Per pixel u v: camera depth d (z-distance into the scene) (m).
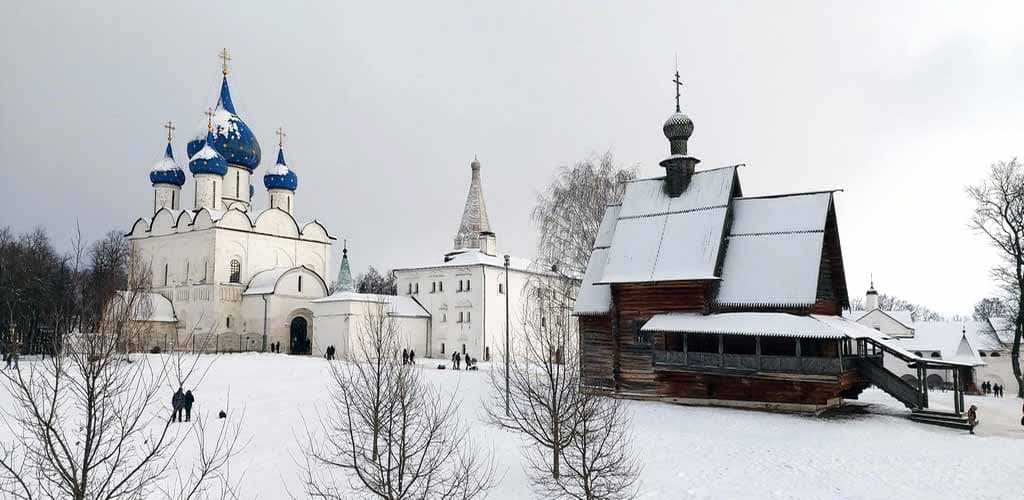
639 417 32.84
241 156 81.06
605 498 18.38
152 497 20.11
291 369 51.47
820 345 34.91
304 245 83.69
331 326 68.94
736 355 34.28
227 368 51.19
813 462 24.48
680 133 40.97
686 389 37.06
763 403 35.09
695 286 36.69
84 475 10.55
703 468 23.66
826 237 38.31
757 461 24.62
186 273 76.69
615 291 39.41
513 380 34.03
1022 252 54.50
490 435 28.08
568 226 49.50
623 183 50.00
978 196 55.88
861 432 29.59
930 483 22.00
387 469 16.64
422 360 69.31
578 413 21.27
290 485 21.94
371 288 137.25
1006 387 75.62
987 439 28.62
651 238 39.16
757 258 36.62
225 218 75.19
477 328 72.00
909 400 33.44
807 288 34.28
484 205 82.81
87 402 11.73
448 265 75.00
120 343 12.95
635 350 38.62
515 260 79.19
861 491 21.22
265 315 72.81
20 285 43.19
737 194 40.28
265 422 32.56
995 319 84.69
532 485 21.42
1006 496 20.66
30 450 11.12
